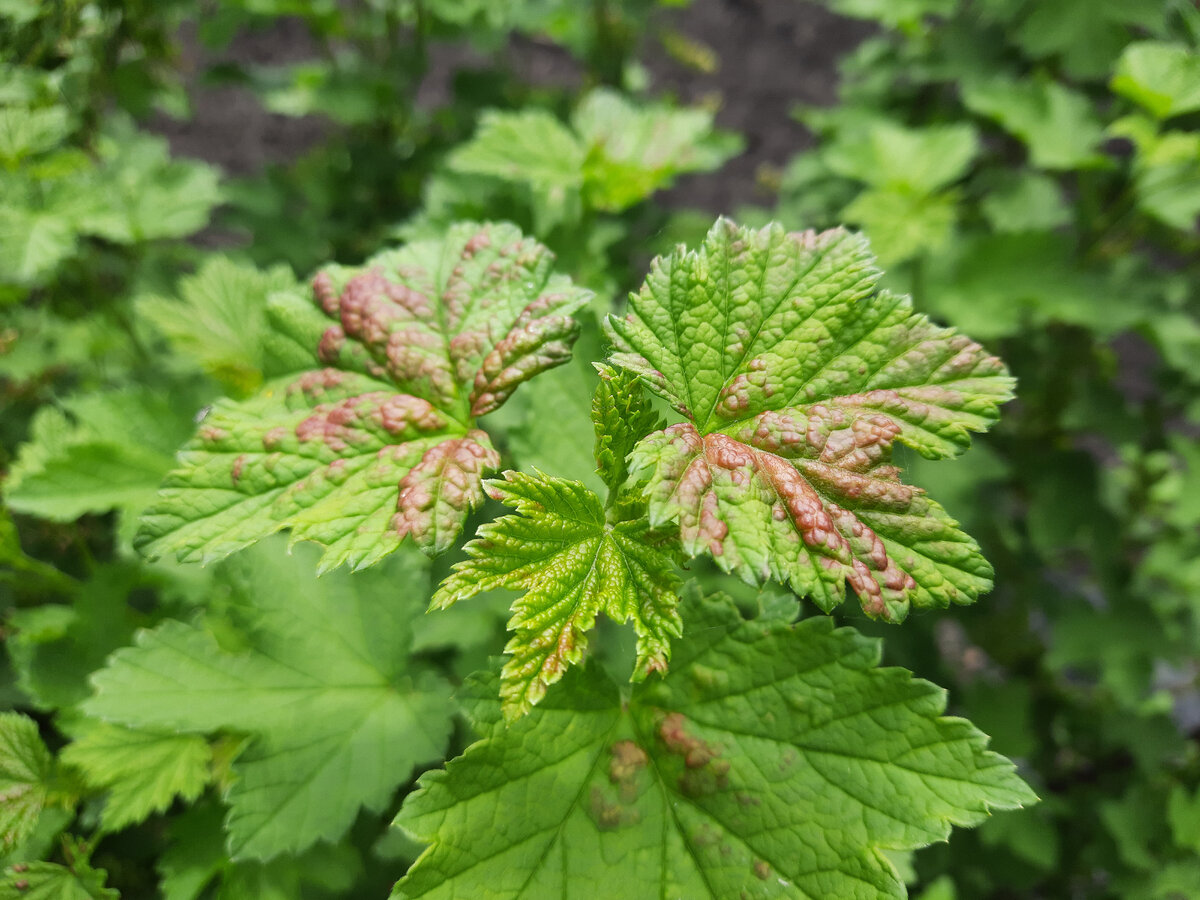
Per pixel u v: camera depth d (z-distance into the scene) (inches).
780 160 24.0
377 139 14.6
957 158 10.4
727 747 5.1
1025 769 14.1
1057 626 12.9
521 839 4.9
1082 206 12.1
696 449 4.5
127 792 6.1
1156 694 14.8
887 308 4.7
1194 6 10.0
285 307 5.5
